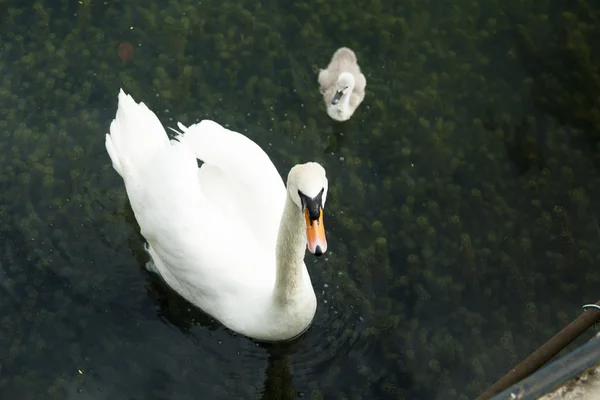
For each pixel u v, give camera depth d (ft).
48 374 15.90
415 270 16.49
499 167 17.07
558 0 17.97
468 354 16.11
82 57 17.43
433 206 16.83
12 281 16.29
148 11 17.65
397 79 17.57
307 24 17.70
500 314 16.30
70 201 16.72
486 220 16.79
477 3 17.93
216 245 15.66
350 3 17.87
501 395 13.66
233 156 15.81
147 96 17.33
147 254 16.51
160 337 16.11
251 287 15.72
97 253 16.49
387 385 15.92
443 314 16.29
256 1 17.81
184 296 16.20
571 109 17.39
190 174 15.66
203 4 17.76
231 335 16.11
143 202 15.92
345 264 16.52
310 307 15.79
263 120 17.29
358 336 16.15
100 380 15.89
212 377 15.93
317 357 16.06
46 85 17.25
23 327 16.10
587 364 13.64
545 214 16.80
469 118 17.35
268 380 15.93
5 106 17.15
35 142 16.97
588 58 17.66
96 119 17.17
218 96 17.35
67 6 17.65
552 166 17.08
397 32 17.78
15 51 17.43
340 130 17.35
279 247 15.30
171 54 17.52
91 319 16.17
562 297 16.42
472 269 16.51
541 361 14.10
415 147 17.19
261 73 17.52
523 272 16.52
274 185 15.85
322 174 14.73
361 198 16.89
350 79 17.08
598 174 17.04
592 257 16.60
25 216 16.62
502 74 17.61
